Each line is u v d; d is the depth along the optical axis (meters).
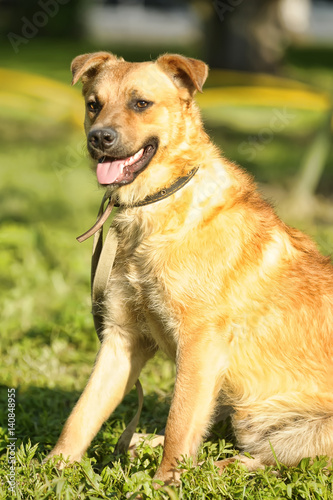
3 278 9.37
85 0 38.38
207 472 4.50
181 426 4.71
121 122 4.93
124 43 36.31
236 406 5.10
